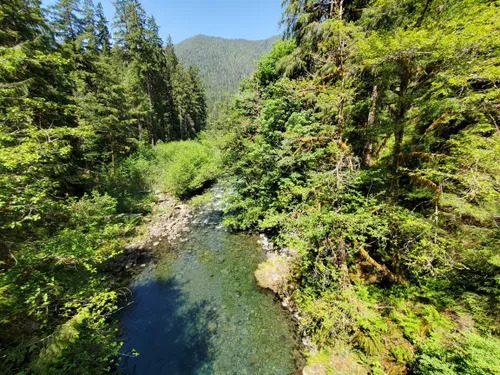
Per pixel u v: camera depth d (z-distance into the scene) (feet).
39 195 12.42
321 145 27.53
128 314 23.12
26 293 12.01
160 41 97.30
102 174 42.93
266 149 31.22
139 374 17.56
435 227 15.57
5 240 12.14
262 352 19.21
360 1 24.56
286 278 25.89
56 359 10.00
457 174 14.19
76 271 15.96
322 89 23.57
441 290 16.80
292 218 22.17
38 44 28.12
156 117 90.43
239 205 37.29
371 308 17.84
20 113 13.64
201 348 19.69
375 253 22.99
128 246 34.50
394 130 18.78
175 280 28.45
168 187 54.80
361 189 22.91
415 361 14.07
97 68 48.34
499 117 15.17
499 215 14.06
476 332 13.71
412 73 15.98
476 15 12.25
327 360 16.58
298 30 29.91
